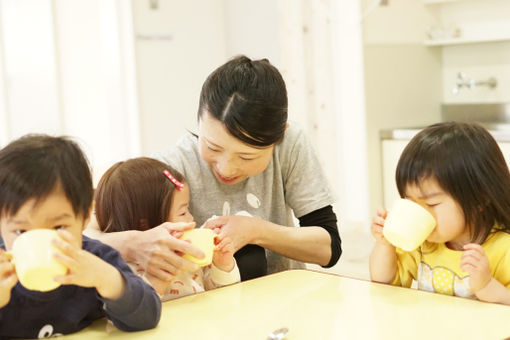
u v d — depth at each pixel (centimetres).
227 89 127
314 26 401
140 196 142
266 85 128
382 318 107
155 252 126
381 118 391
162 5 428
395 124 397
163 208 142
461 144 131
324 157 407
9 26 376
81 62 402
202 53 449
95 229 150
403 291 123
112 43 411
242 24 450
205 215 157
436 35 398
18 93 382
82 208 100
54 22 390
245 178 147
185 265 125
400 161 137
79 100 404
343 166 406
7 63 377
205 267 145
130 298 103
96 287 100
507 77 372
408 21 397
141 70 421
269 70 132
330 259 159
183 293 136
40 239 92
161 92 431
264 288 128
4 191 96
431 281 141
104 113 413
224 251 137
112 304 102
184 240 127
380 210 142
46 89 390
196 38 446
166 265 126
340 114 401
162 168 147
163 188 143
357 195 401
